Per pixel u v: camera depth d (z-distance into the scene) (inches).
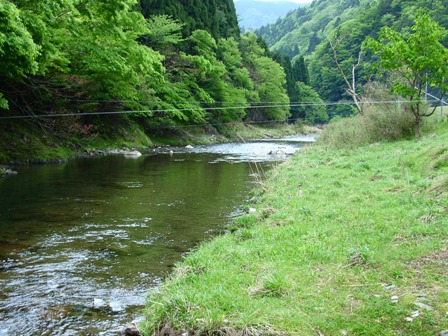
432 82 711.1
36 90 777.6
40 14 573.0
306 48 5487.2
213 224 321.7
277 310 151.3
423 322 137.7
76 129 839.7
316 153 714.8
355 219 259.3
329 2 7416.3
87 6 673.0
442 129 712.4
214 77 1488.7
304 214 288.0
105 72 797.9
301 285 170.9
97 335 160.7
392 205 283.7
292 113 2719.0
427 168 402.9
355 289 165.9
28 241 274.1
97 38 773.3
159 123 1189.1
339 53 3026.6
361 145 749.3
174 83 1267.2
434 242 203.3
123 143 967.6
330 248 211.3
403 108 785.6
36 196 414.9
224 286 174.4
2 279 211.6
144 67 813.2
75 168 632.4
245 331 140.7
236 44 1850.4
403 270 177.3
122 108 1026.7
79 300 190.5
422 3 2491.4
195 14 1590.8
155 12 1347.2
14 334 160.1
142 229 306.5
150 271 226.7
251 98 1920.5
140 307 184.7
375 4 3120.1
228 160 799.7
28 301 188.4
